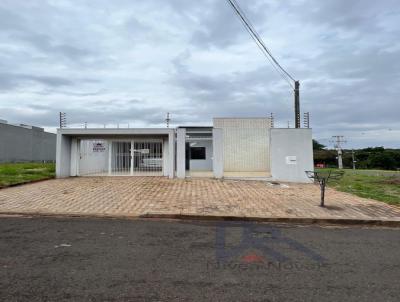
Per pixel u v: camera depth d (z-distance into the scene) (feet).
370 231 24.20
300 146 57.41
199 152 86.69
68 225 24.06
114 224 24.68
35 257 16.38
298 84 60.85
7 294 12.04
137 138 63.36
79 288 12.66
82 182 51.29
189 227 24.14
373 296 12.37
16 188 43.14
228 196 38.09
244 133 88.28
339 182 57.93
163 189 43.55
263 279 13.93
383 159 185.88
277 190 44.73
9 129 113.60
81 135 60.90
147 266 15.30
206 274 14.40
